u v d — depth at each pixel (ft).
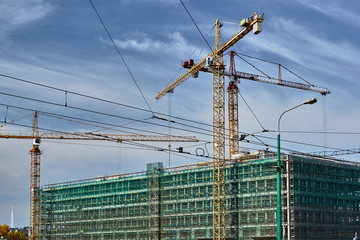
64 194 596.70
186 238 456.86
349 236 420.36
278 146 146.61
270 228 398.62
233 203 430.61
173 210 474.49
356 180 442.09
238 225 422.00
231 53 595.47
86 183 572.92
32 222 614.75
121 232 519.19
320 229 400.26
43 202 619.26
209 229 440.45
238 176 431.84
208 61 451.53
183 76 517.55
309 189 402.52
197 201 456.04
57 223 596.29
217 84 455.63
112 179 543.39
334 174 425.69
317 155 415.03
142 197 506.07
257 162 419.54
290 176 393.91
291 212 385.50
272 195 403.13
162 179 492.13
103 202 547.08
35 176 616.80
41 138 547.90
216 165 442.50
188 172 469.98
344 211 423.23
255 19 416.46
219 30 464.65
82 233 561.84
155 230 481.87
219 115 449.89
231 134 577.02
